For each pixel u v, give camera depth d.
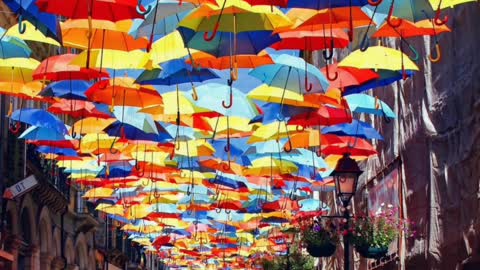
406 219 18.91
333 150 17.33
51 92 14.26
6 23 27.55
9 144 27.84
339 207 29.66
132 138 16.27
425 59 17.34
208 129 15.79
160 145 17.19
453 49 15.27
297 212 23.28
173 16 11.12
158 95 13.78
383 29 10.29
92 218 44.09
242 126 15.88
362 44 10.16
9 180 27.69
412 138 18.72
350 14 9.21
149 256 76.69
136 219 28.77
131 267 64.50
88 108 15.55
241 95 14.32
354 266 27.23
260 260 34.59
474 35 13.92
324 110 13.83
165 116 15.68
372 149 17.09
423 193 18.05
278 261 30.64
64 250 39.81
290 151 16.94
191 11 10.87
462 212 15.07
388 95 21.64
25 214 32.09
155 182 22.97
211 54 10.81
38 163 31.70
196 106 14.44
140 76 12.90
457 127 15.30
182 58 12.55
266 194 22.53
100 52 12.32
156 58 12.04
